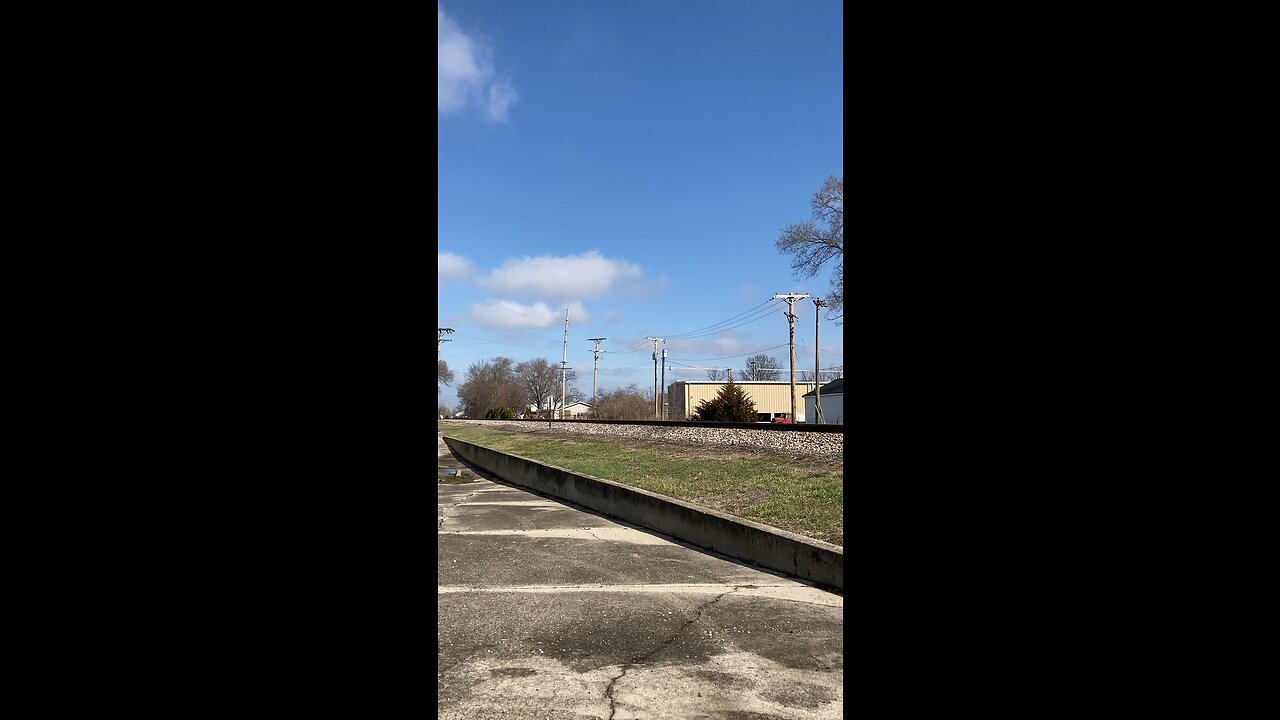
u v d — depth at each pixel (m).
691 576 6.38
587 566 6.82
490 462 19.72
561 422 39.97
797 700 3.60
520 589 5.89
